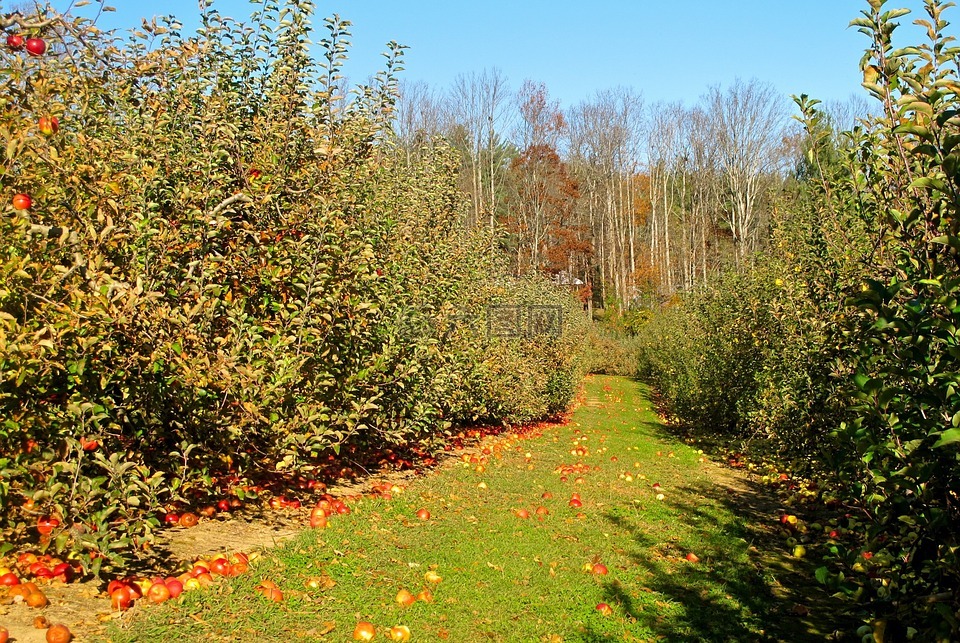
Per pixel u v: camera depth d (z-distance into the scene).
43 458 4.15
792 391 8.69
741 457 12.40
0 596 3.88
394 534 6.21
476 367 11.13
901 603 3.39
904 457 3.10
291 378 5.57
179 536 5.47
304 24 6.59
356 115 7.33
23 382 4.04
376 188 8.29
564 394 17.16
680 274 57.69
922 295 3.26
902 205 3.72
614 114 61.72
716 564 6.25
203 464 5.76
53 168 4.33
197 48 5.96
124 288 4.23
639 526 7.43
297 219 6.37
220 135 6.08
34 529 4.88
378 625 4.29
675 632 4.67
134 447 5.49
